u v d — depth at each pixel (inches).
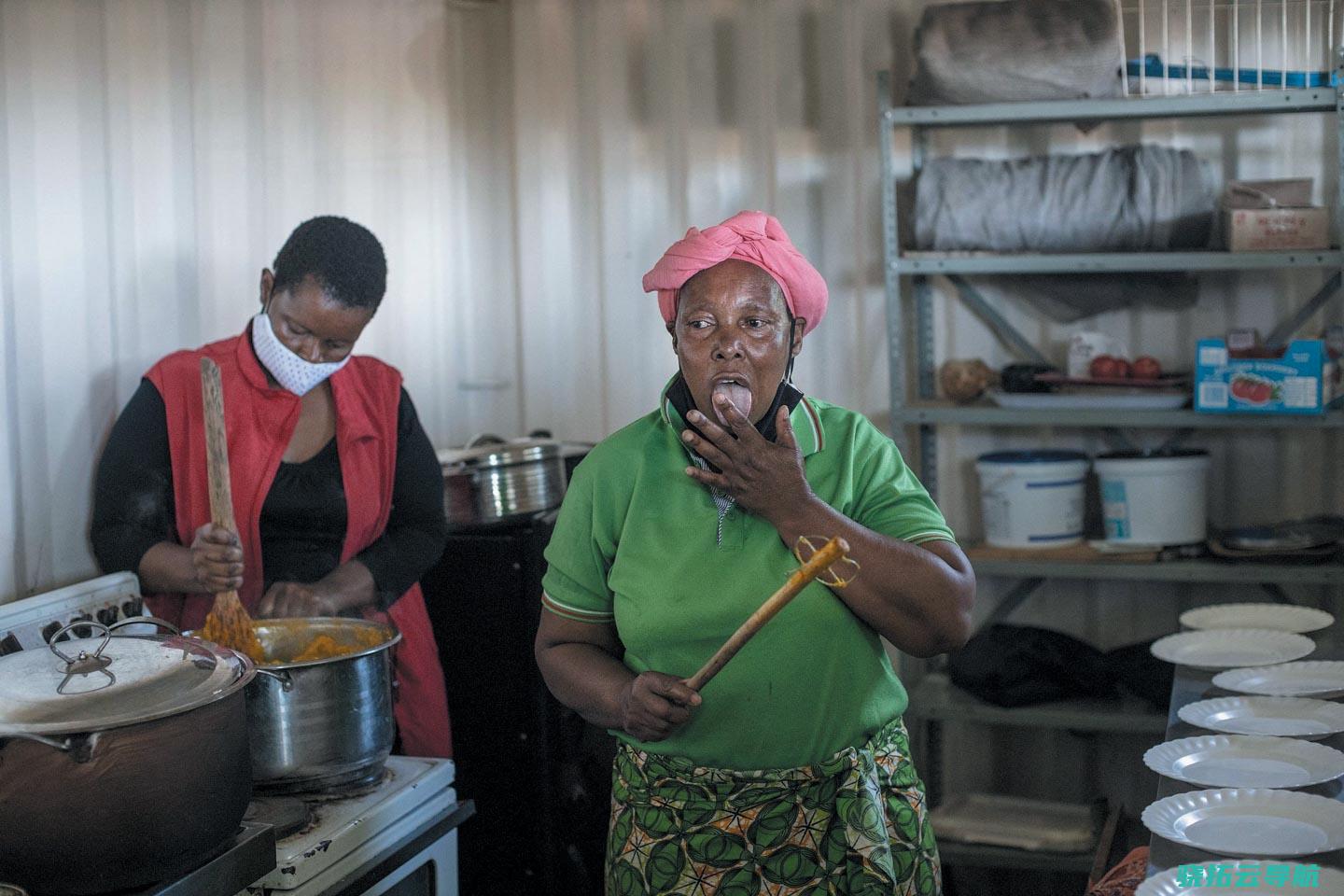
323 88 112.3
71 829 51.6
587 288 138.6
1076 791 131.2
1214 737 64.2
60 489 85.2
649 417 63.3
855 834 57.9
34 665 56.2
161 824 53.0
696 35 133.2
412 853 69.6
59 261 85.0
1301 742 62.8
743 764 59.2
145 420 83.0
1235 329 122.9
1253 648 81.0
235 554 74.0
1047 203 116.5
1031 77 112.4
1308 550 113.6
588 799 107.3
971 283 129.7
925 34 115.1
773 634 57.8
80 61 86.7
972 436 132.2
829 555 51.6
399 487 92.7
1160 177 114.9
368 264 82.6
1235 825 54.5
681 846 59.3
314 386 86.6
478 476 104.4
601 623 63.9
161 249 94.0
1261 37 117.4
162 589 80.8
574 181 137.6
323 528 87.6
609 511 61.6
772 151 132.7
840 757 59.2
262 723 66.9
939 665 132.5
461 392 138.2
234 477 84.3
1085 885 123.6
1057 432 130.6
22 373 82.3
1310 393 109.9
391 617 94.5
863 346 133.0
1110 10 112.8
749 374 57.7
